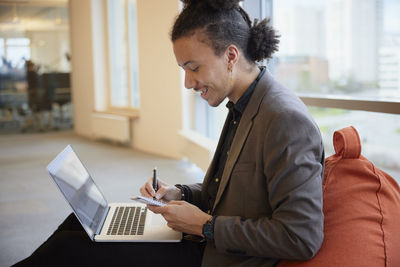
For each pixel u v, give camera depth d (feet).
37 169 16.57
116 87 23.25
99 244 4.21
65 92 27.30
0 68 26.21
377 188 4.11
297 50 38.55
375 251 3.68
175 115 17.48
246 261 3.86
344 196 4.09
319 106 8.68
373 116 10.01
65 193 4.14
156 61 17.99
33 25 26.25
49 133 27.04
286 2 32.65
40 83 26.96
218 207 4.13
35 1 25.96
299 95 9.37
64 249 4.11
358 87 35.40
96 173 15.47
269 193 3.64
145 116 19.44
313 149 3.59
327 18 38.19
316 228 3.47
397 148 10.05
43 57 26.63
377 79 32.19
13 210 11.34
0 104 26.50
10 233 9.61
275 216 3.57
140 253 4.13
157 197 4.90
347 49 35.78
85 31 23.70
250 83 4.15
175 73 17.10
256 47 4.03
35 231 9.74
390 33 26.99
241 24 4.00
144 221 4.80
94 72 23.38
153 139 19.16
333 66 37.86
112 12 22.65
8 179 14.98
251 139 3.88
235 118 4.40
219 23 3.85
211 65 3.92
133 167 16.30
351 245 3.72
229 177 3.99
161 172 15.31
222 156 4.57
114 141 22.45
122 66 22.44
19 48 26.35
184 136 15.79
